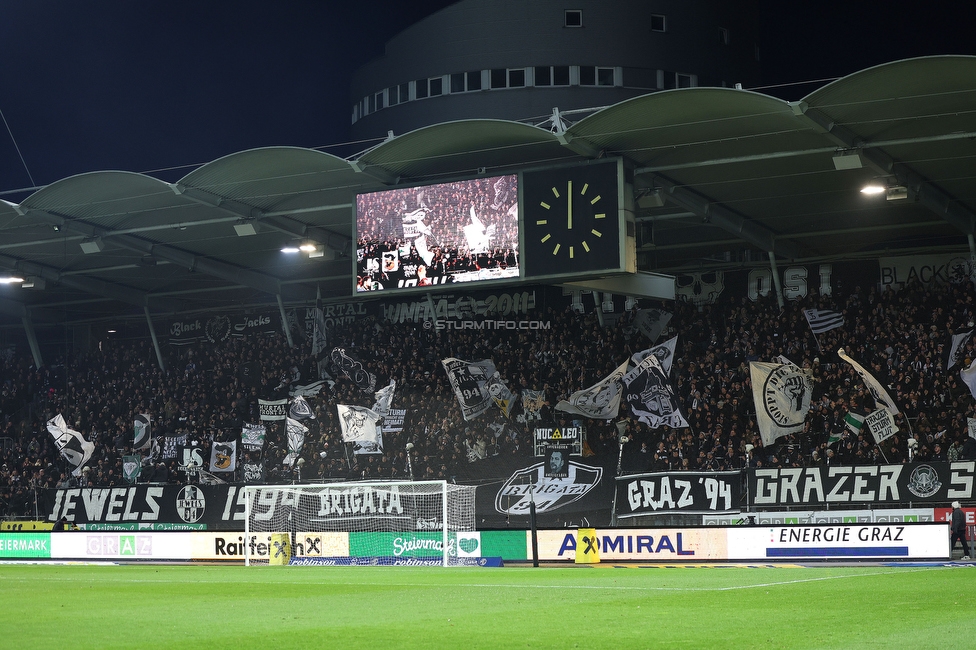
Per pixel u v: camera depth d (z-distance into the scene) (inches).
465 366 1450.5
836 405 1256.8
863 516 1122.0
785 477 1175.0
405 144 1203.2
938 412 1238.9
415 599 613.0
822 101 1026.7
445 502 1101.1
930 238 1496.1
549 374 1489.9
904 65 953.5
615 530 1108.5
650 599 597.9
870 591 633.6
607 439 1358.3
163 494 1438.2
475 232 1235.9
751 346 1403.8
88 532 1306.6
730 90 1023.6
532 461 1327.5
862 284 1491.1
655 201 1238.3
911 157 1163.3
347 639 418.3
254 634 434.6
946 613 500.4
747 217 1405.0
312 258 1489.9
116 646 397.4
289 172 1263.5
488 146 1211.9
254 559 1205.1
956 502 1045.2
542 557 1123.9
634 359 1368.1
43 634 435.8
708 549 1072.8
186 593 676.1
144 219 1448.1
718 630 442.0
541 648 390.3
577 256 1181.1
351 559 1171.9
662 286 1272.1
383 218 1284.4
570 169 1194.6
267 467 1515.7
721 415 1326.3
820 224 1443.2
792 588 668.1
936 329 1294.3
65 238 1519.4
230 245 1573.6
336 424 1544.0
